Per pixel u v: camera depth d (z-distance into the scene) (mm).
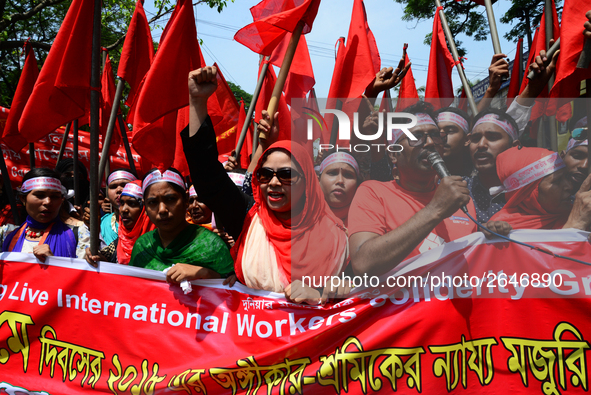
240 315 2211
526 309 1979
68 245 2877
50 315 2496
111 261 2713
